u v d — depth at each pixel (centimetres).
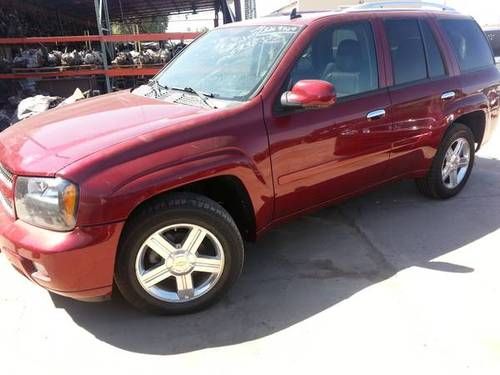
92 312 321
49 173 270
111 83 1048
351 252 395
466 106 473
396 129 412
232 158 308
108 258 278
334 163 372
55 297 337
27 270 289
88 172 269
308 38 363
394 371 263
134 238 287
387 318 308
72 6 1719
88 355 283
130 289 298
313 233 430
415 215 463
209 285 318
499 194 515
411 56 432
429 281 348
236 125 316
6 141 331
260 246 409
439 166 472
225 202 342
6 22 1170
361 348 282
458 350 278
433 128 447
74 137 302
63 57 938
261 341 291
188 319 314
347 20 392
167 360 278
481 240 411
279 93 338
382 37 411
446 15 484
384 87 404
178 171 287
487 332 292
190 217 296
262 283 353
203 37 449
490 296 328
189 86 381
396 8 446
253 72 354
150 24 3328
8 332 302
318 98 318
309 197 369
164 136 291
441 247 400
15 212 290
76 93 761
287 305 326
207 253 320
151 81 433
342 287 345
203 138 302
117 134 296
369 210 477
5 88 967
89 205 266
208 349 286
